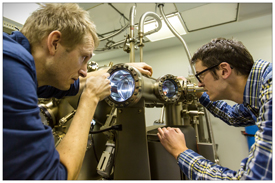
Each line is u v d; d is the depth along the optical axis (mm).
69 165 358
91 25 483
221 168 427
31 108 312
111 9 1300
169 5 1204
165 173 585
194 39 1929
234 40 580
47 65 429
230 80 548
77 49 440
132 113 592
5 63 297
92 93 484
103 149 1016
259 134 368
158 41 1974
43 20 413
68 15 424
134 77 525
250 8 1172
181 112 887
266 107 372
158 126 816
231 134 1696
